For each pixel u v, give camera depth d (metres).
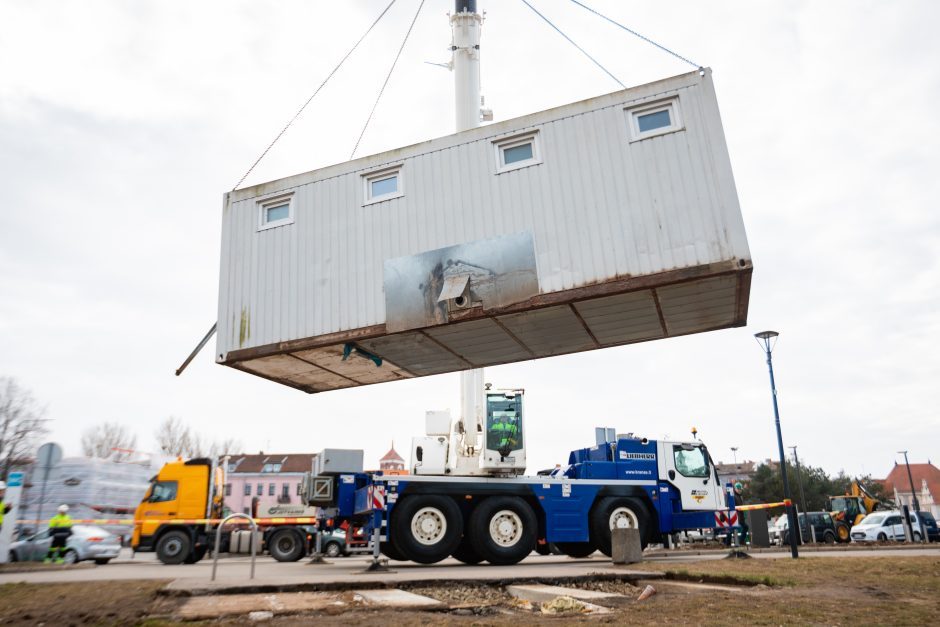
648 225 9.72
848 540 24.48
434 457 13.04
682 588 7.35
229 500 62.75
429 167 11.18
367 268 11.24
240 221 12.51
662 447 13.47
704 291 9.88
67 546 15.69
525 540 11.84
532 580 7.57
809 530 22.89
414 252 10.95
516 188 10.51
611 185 10.01
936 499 92.00
